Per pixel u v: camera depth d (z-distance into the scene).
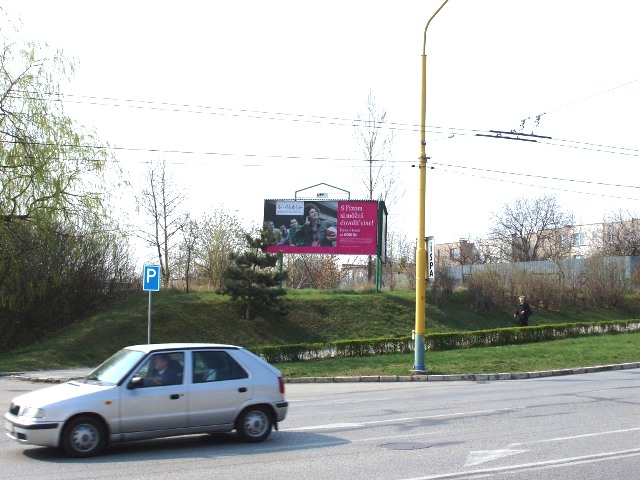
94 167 26.52
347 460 8.80
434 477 7.81
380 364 22.17
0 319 27.45
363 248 36.16
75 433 8.95
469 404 14.11
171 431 9.50
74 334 27.62
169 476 7.92
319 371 20.89
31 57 25.28
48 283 28.67
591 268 41.56
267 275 31.27
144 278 19.77
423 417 12.41
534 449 9.31
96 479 7.77
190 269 43.66
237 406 9.98
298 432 11.02
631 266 45.22
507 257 64.56
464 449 9.40
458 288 39.12
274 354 23.42
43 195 25.33
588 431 10.64
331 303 34.19
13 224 25.50
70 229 27.19
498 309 37.94
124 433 9.21
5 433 10.73
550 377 19.81
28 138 25.03
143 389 9.41
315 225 36.12
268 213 36.31
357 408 13.80
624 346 25.62
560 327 29.88
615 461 8.51
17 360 24.47
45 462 8.72
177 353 9.87
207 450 9.56
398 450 9.42
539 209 64.94
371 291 37.69
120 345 27.34
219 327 30.20
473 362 22.27
